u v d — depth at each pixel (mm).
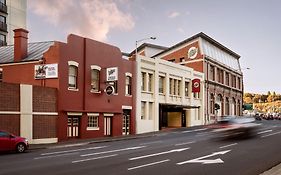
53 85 30938
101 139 31750
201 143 25766
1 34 61188
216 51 68500
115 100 37562
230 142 26031
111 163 16062
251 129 29328
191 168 14398
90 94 34125
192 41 62188
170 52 64562
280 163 15320
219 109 67375
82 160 17250
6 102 26938
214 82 63781
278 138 28938
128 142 28766
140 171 13727
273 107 181500
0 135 21156
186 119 53469
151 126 44312
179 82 52031
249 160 16625
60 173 13383
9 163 16484
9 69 33469
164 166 14992
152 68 45031
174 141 28219
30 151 22812
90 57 34406
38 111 28953
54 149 24062
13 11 64125
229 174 12984
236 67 80188
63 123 30984
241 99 82500
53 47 31141
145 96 43500
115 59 37969
